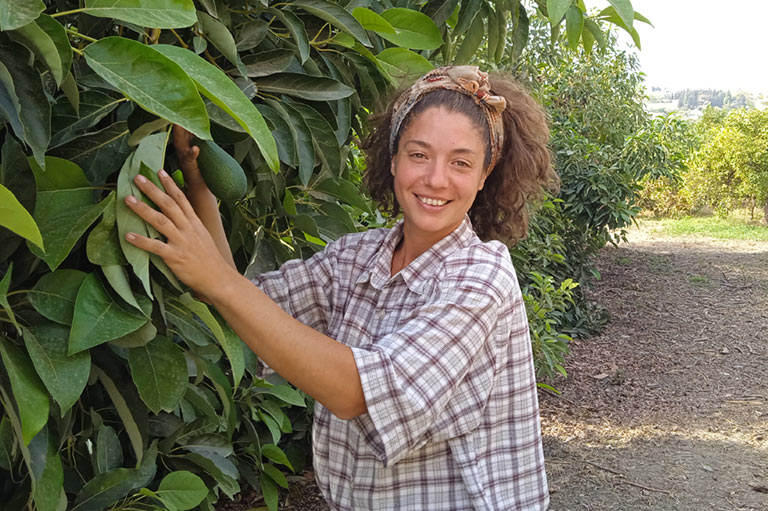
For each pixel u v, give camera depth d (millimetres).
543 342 4277
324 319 1336
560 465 3834
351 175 2775
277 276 1324
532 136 1390
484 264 1146
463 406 1123
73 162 915
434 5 1741
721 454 4016
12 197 652
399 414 1012
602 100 8102
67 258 924
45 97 775
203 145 984
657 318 7062
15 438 931
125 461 1288
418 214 1187
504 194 1401
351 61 1518
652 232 13172
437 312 1083
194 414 1453
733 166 14102
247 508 3051
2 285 767
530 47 6535
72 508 1096
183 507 1181
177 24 803
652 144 7332
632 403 4809
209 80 790
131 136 891
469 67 1187
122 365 1022
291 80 1278
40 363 787
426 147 1162
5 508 979
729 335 6551
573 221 6406
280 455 2018
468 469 1142
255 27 1256
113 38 767
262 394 2180
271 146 786
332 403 998
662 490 3580
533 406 1208
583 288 6574
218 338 906
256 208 1572
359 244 1327
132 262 814
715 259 10211
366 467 1177
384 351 1030
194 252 858
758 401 4895
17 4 698
